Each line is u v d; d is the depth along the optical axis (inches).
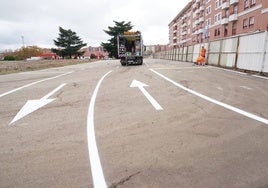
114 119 210.5
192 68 737.6
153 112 228.2
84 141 163.3
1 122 211.3
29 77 603.2
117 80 480.1
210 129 178.5
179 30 3855.8
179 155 138.8
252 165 125.6
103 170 125.1
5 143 163.5
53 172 124.4
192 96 297.1
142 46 1055.0
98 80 491.8
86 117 219.6
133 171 123.3
